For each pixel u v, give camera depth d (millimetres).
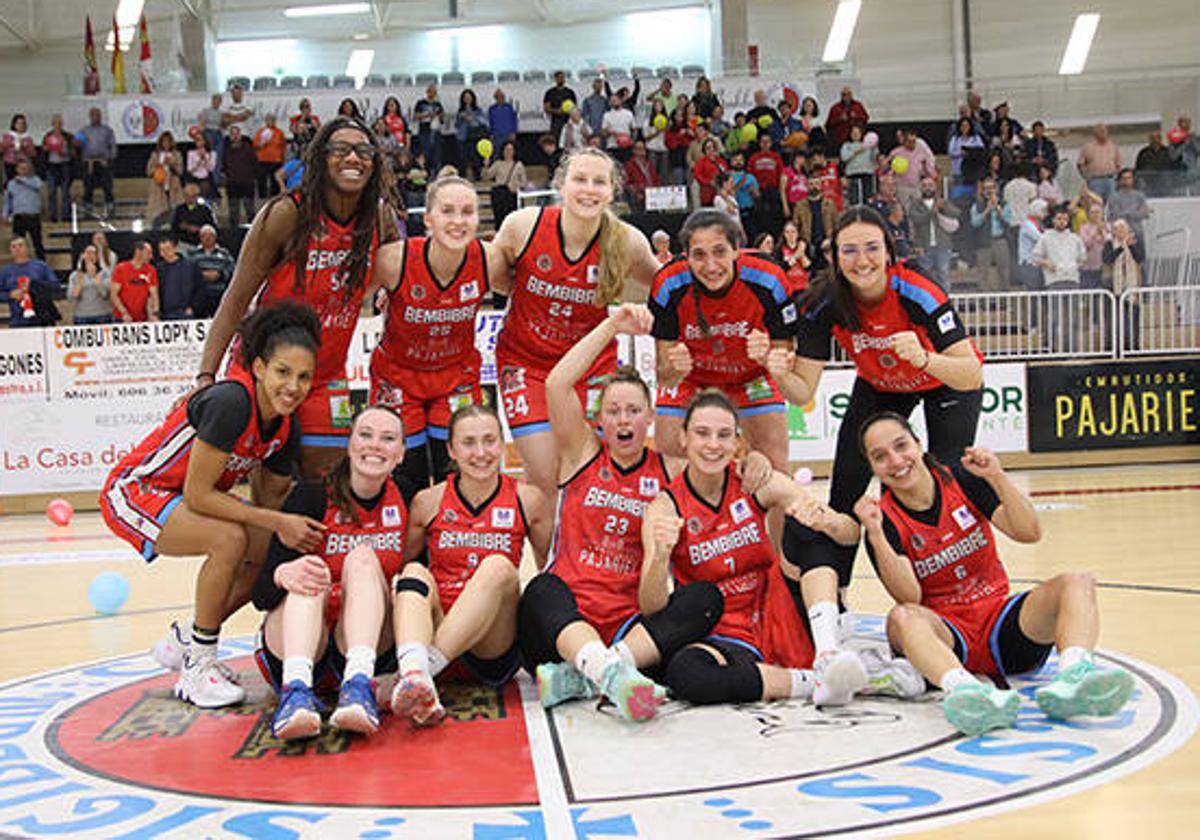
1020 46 22609
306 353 3906
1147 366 12062
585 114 18453
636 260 5031
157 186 15984
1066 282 12688
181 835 2656
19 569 8016
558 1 24328
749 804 2725
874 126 19766
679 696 3900
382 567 4125
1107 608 5043
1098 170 15805
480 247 4758
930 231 13812
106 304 12844
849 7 22922
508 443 11555
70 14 22906
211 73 23891
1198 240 14359
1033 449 11961
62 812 2869
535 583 4082
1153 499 9172
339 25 24625
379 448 3941
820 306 4613
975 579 3982
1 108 23047
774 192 14539
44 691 4363
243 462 4117
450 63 24688
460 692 4203
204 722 3844
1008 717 3221
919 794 2744
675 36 24500
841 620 4391
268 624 3947
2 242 17469
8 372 11836
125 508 4176
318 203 4363
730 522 4129
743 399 4957
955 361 4266
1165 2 22250
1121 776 2820
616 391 4176
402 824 2680
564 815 2699
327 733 3629
